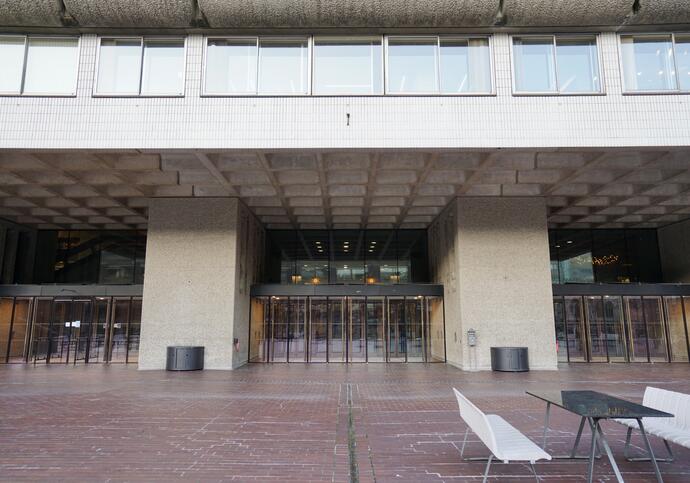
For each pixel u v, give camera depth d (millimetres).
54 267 23719
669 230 23422
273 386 13359
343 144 13219
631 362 20734
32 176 15953
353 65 13609
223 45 13719
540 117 13250
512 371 16844
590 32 13531
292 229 23938
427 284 20594
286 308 21031
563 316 21219
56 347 21031
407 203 19062
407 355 20734
